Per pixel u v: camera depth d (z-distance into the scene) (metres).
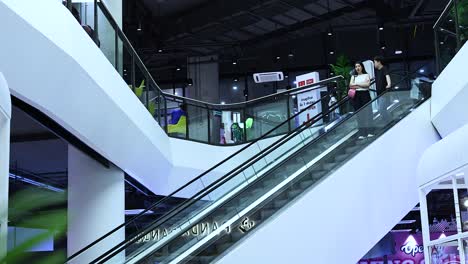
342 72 13.98
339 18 16.69
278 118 13.59
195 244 7.06
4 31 4.33
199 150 12.88
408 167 8.69
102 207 9.02
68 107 6.10
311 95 13.38
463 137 4.73
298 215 7.46
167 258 6.88
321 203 7.69
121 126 8.03
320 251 7.53
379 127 8.86
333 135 8.78
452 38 8.72
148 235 7.87
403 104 9.21
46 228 1.57
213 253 7.09
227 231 7.28
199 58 20.17
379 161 8.41
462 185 5.57
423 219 5.81
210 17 15.59
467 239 4.84
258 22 16.02
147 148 9.75
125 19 15.05
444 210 15.80
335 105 10.72
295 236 7.38
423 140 9.00
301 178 8.07
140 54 17.72
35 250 1.52
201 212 8.52
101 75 6.93
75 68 5.81
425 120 9.11
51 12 5.19
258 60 20.98
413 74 9.48
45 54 5.07
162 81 21.09
